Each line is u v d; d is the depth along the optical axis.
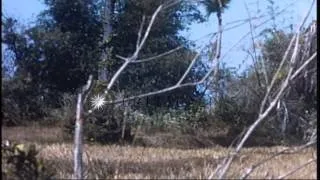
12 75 28.66
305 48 7.73
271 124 19.83
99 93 11.77
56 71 30.14
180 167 10.57
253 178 8.72
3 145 7.38
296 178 9.30
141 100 29.02
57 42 30.23
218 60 7.11
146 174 9.60
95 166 9.88
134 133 21.83
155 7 28.77
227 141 22.69
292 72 7.19
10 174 7.18
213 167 9.98
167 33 30.69
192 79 28.19
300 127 19.89
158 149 17.28
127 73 29.56
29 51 29.69
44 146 15.52
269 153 13.77
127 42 32.28
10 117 23.61
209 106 26.33
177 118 25.62
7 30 29.09
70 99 26.11
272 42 15.21
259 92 13.14
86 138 19.52
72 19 32.41
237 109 24.08
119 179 9.08
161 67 29.62
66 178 8.69
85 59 30.70
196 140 22.00
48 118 25.42
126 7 32.28
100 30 32.44
